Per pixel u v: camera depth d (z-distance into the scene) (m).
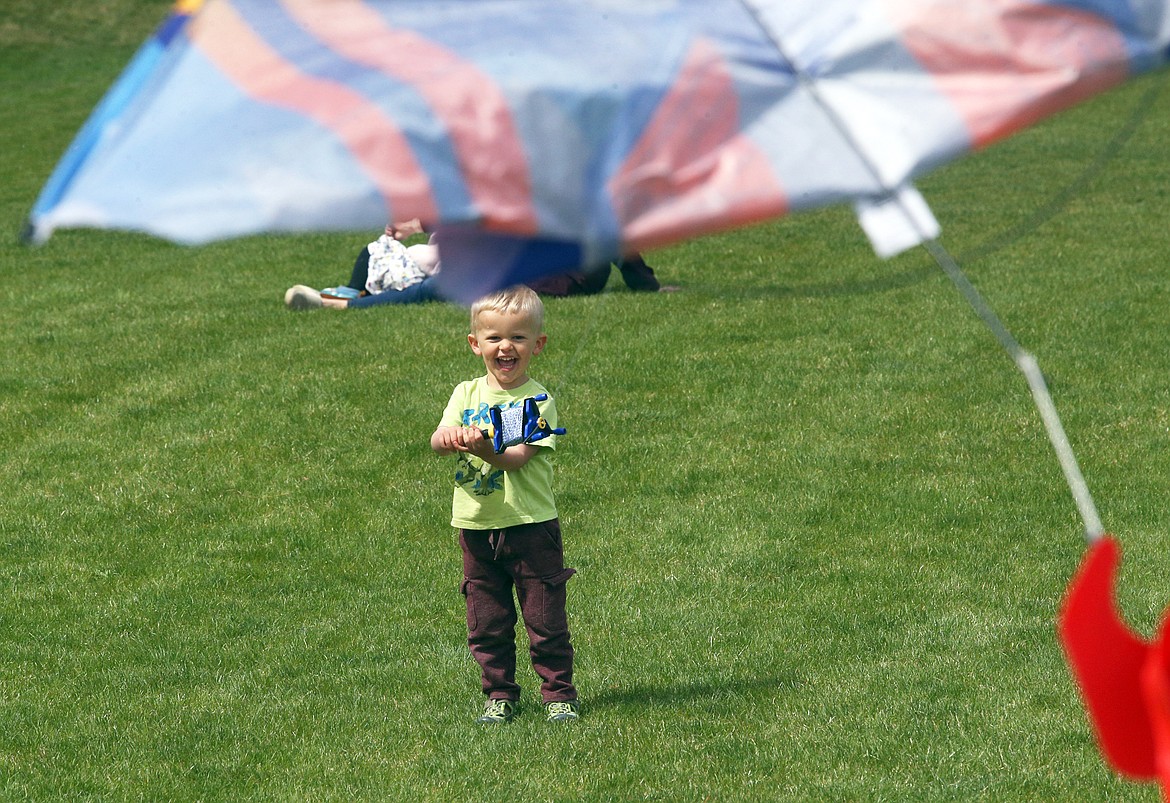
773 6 5.72
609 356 42.03
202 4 5.37
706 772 18.70
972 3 5.65
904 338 42.22
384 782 18.89
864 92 5.61
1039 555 26.48
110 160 5.10
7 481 33.69
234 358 43.31
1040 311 44.25
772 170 5.51
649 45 5.57
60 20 143.38
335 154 5.18
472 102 5.33
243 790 18.86
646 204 5.44
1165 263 50.25
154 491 32.69
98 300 52.38
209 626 25.28
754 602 25.06
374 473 33.50
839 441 33.94
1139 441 32.75
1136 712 6.34
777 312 46.25
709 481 31.84
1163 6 5.67
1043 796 17.59
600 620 24.62
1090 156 73.12
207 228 5.03
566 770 18.95
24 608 26.31
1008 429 34.03
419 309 48.44
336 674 22.92
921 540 27.64
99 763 19.83
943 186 66.44
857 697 20.81
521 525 20.17
